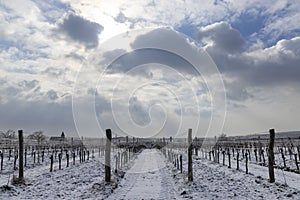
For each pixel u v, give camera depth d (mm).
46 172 24078
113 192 15734
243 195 13594
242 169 24172
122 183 19234
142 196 14648
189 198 13688
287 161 28703
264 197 12945
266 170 23156
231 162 31016
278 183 15906
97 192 14953
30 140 70062
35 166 29641
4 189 15062
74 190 15914
